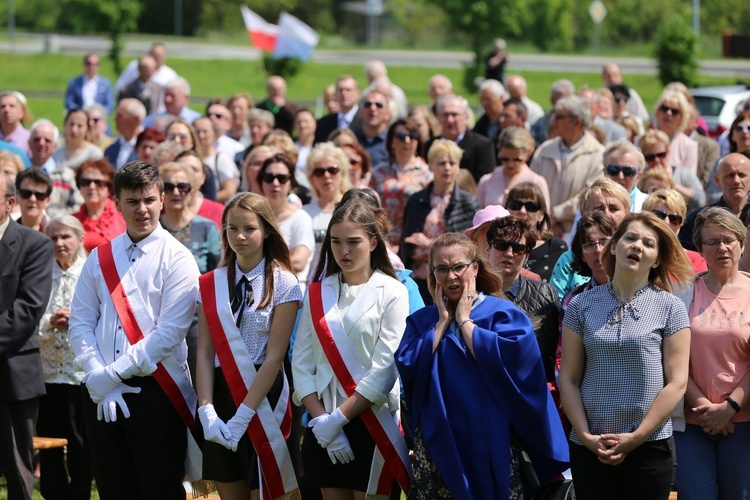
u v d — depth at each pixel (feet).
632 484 42.19
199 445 47.60
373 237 46.01
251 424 45.78
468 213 68.54
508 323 43.27
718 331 44.96
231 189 85.66
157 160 70.38
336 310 45.60
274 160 63.77
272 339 46.39
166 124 89.86
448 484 42.47
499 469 42.37
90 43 385.70
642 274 42.75
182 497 47.91
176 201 59.52
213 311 46.47
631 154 61.05
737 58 323.98
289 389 49.24
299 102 228.84
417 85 278.87
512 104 94.79
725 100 152.05
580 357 43.45
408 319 44.88
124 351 46.88
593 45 420.77
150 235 47.93
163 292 47.44
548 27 399.85
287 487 46.26
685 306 43.01
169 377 46.96
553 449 43.16
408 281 50.67
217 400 46.96
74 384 58.90
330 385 45.34
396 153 75.82
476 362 43.11
